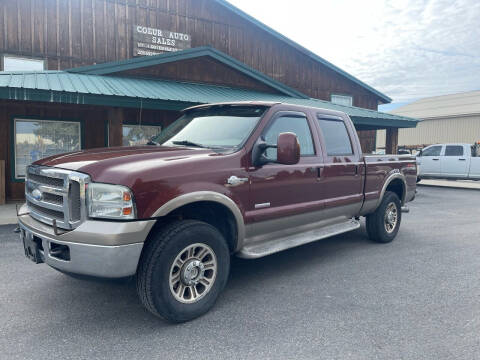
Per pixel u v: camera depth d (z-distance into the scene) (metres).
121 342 2.96
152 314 3.48
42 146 11.20
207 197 3.34
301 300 3.79
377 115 14.39
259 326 3.22
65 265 2.98
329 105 14.64
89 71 10.68
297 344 2.92
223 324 3.27
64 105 10.81
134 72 11.70
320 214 4.72
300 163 4.38
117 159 3.15
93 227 2.87
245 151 3.77
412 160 6.72
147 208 2.98
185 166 3.28
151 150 3.60
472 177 16.02
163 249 3.08
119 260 2.86
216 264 3.48
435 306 3.64
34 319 3.35
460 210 10.02
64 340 2.98
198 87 12.21
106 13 13.77
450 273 4.64
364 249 5.81
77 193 2.97
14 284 4.17
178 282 3.29
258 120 4.02
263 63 17.86
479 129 31.45
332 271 4.71
